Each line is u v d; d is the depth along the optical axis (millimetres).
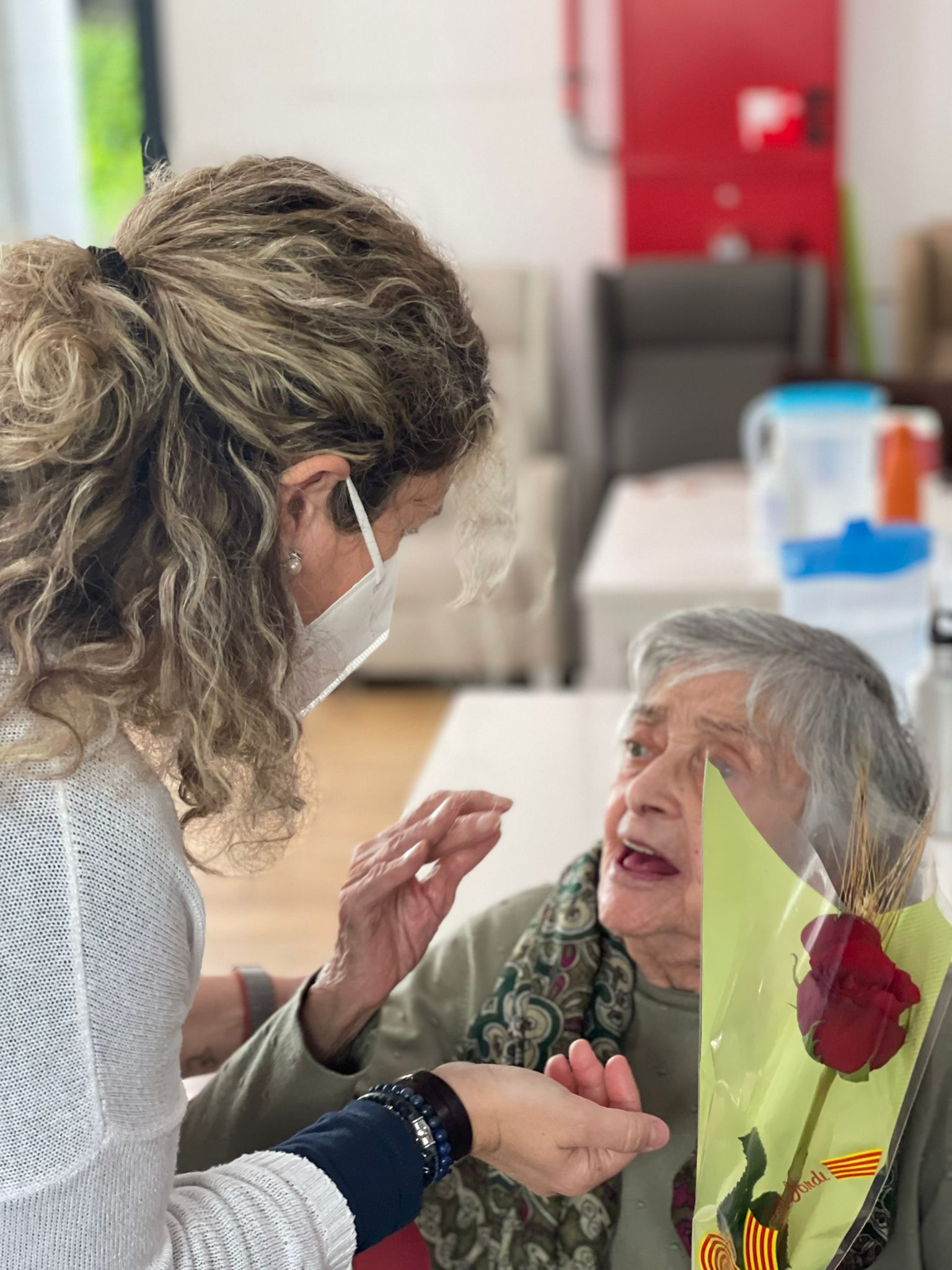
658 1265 1021
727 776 1039
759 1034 823
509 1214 1048
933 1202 960
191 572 702
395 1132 819
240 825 778
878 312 5195
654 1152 1040
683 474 4195
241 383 704
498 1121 851
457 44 5055
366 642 846
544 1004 1084
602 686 2602
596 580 2580
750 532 2939
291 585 761
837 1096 825
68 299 708
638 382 4801
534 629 4145
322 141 5176
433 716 4238
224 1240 739
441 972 1197
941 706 1556
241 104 5156
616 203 5145
